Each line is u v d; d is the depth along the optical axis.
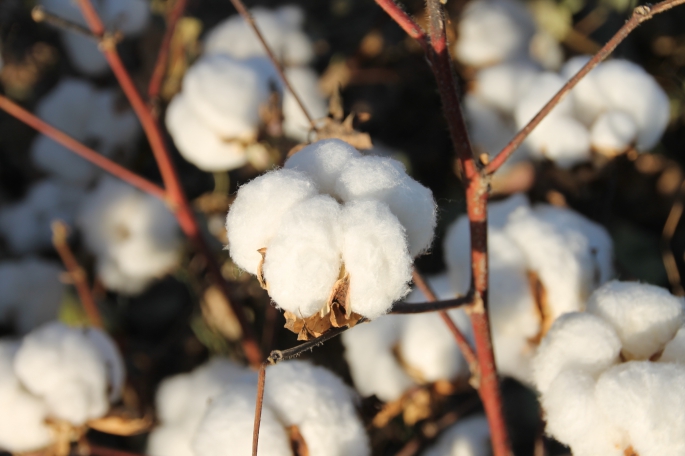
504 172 0.95
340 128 0.80
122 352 0.99
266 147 0.92
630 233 1.00
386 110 1.06
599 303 0.75
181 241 1.01
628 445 0.70
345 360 0.94
